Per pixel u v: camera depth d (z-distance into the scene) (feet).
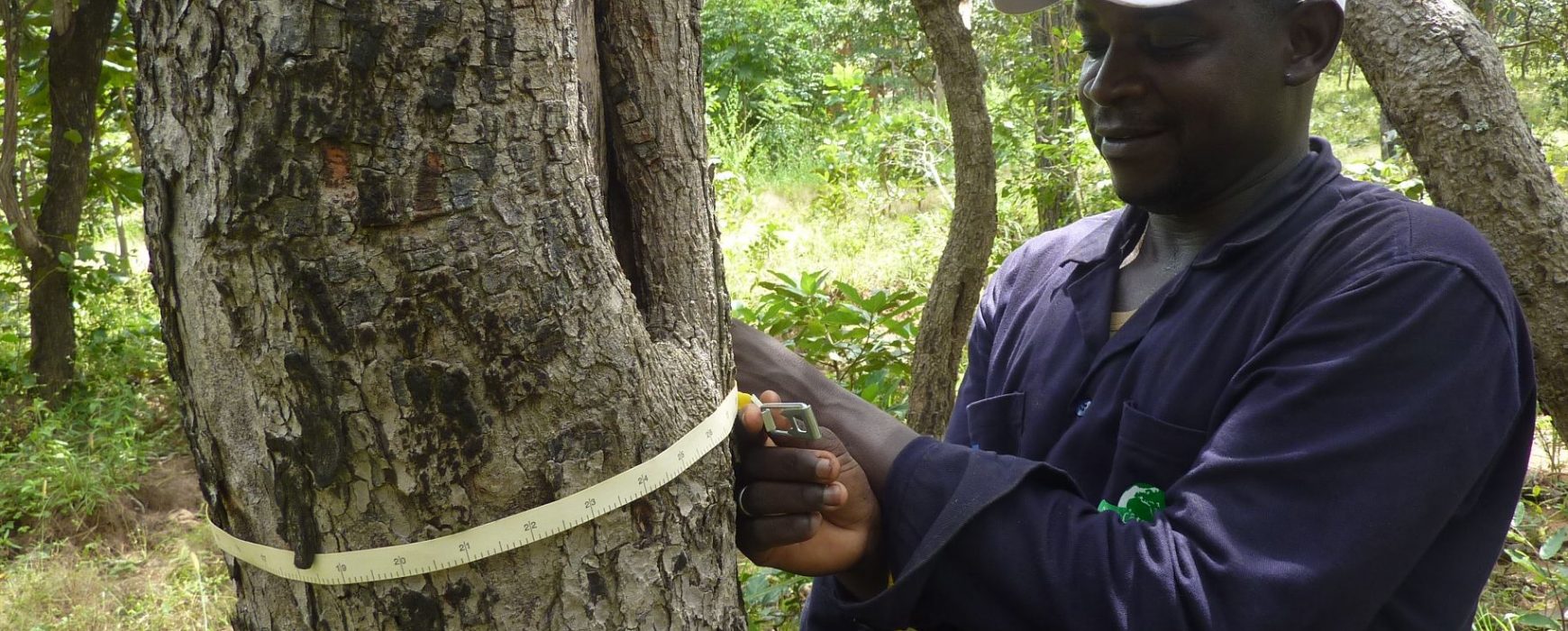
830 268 26.23
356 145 2.91
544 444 3.19
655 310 3.65
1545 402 8.79
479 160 3.02
